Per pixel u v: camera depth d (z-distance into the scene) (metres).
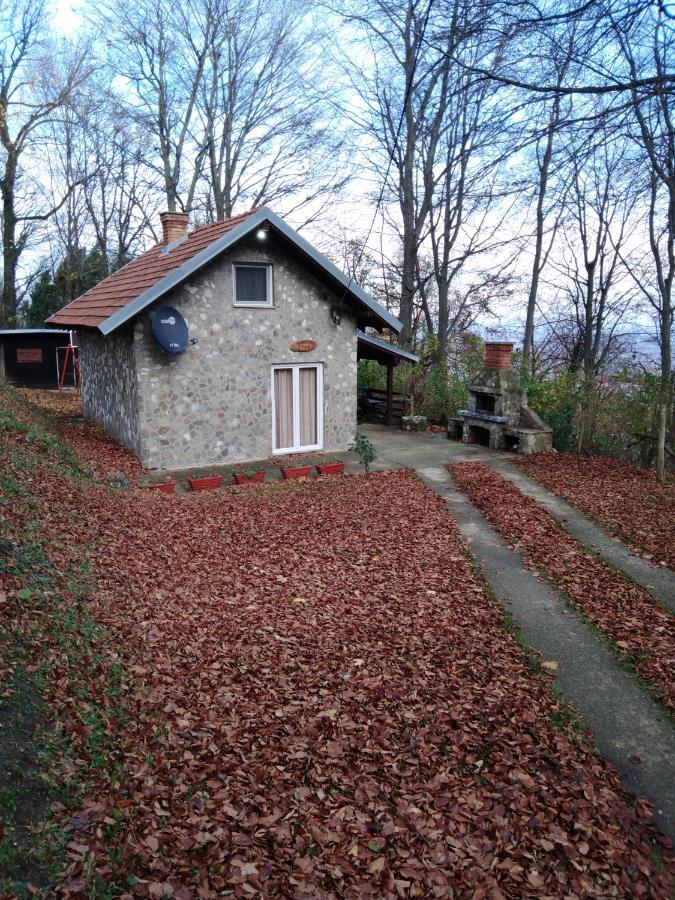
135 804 3.62
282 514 10.05
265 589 7.10
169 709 4.60
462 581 7.71
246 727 4.60
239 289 13.60
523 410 16.67
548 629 6.55
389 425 20.48
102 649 5.09
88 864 3.08
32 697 4.11
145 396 12.70
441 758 4.46
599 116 4.91
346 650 5.89
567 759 4.52
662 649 6.08
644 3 4.31
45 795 3.43
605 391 15.68
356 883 3.37
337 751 4.45
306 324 14.34
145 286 12.88
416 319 25.30
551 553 8.69
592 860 3.60
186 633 5.80
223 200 29.25
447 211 21.23
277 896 3.21
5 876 2.83
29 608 5.07
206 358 13.23
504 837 3.73
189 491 11.75
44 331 23.80
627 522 9.95
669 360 14.92
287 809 3.85
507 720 4.96
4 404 13.09
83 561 6.62
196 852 3.41
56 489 8.58
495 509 10.70
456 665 5.75
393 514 10.34
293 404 14.61
